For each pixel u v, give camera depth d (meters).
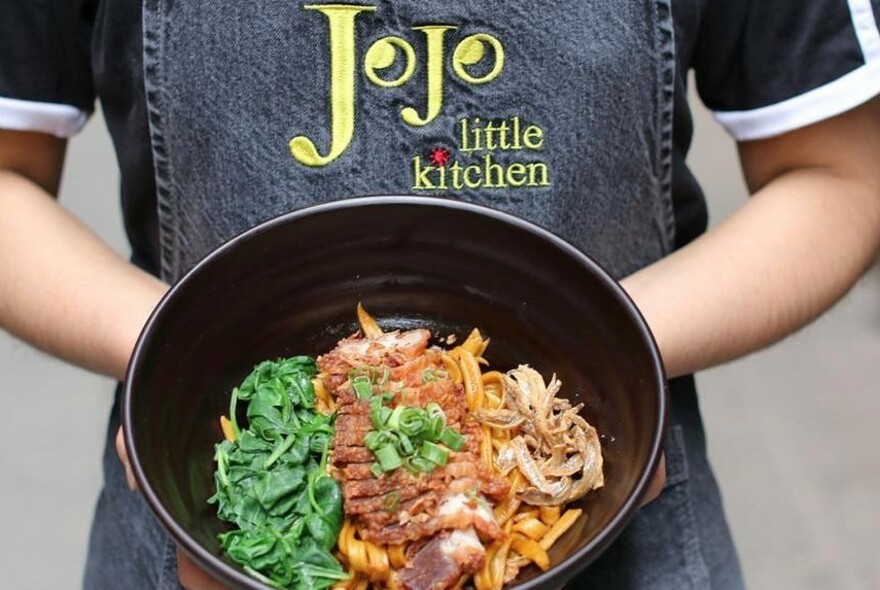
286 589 0.72
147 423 0.72
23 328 0.85
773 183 0.89
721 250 0.85
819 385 1.71
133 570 0.92
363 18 0.80
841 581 1.49
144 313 0.83
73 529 1.50
